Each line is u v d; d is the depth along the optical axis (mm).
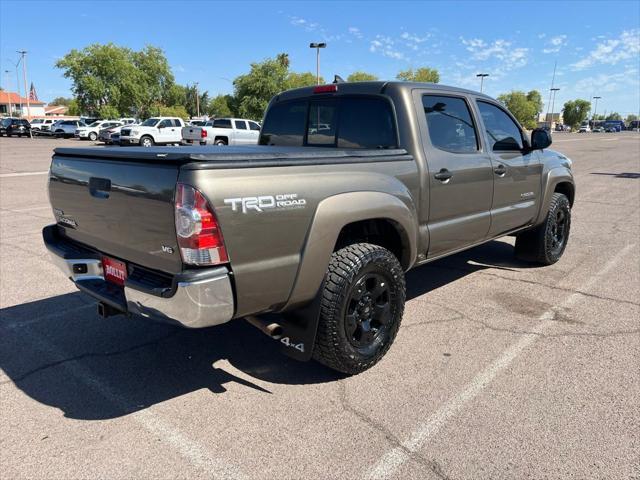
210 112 97750
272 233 2682
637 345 3758
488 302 4688
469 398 3061
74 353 3711
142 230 2748
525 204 5105
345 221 3002
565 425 2779
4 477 2404
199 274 2465
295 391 3176
